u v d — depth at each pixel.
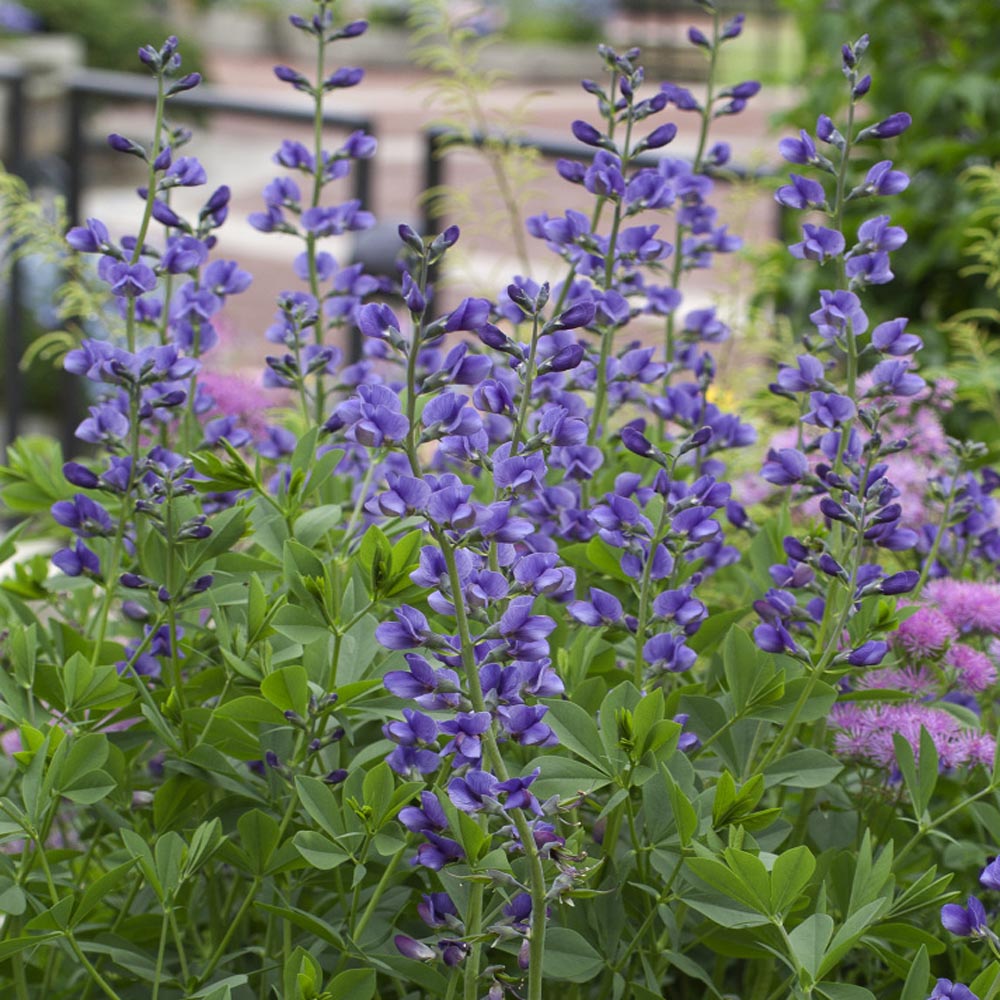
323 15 2.88
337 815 2.04
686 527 2.22
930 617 2.49
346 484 2.84
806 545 2.23
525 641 1.75
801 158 2.40
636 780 2.02
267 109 6.37
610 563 2.36
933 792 2.42
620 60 2.53
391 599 2.15
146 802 2.39
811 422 2.29
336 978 1.93
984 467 2.97
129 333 2.44
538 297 1.84
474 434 1.80
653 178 2.55
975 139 5.81
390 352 2.77
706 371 2.78
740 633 2.22
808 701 2.21
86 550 2.36
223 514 2.33
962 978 2.22
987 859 2.42
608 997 2.20
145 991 2.26
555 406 1.88
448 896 1.91
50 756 2.12
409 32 36.97
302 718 2.10
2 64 9.59
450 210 4.86
